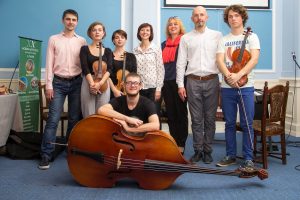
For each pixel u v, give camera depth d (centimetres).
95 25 299
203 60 308
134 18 448
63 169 292
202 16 306
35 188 238
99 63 290
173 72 338
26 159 329
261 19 480
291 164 313
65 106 443
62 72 305
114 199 216
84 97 300
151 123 235
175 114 345
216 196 225
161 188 235
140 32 330
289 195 228
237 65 281
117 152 226
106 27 455
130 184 247
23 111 411
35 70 429
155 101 327
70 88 309
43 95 435
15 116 393
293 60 466
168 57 340
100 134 229
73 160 238
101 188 237
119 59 322
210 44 308
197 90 311
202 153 328
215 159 332
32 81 425
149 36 331
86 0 451
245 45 282
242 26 291
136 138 228
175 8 461
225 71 284
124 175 234
